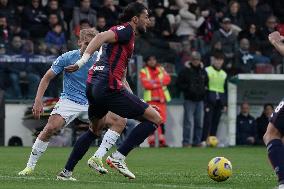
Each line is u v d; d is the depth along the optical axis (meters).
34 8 70.25
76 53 33.12
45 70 66.88
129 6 29.73
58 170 36.88
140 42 69.62
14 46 66.88
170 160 48.50
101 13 71.81
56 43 68.44
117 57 29.48
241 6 79.06
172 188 27.25
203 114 68.75
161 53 70.62
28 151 55.03
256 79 71.12
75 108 33.56
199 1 77.94
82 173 35.12
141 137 30.86
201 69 67.56
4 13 69.44
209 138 69.00
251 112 73.81
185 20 74.31
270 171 39.44
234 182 31.16
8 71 66.44
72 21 72.06
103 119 30.77
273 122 25.70
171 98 70.56
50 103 62.81
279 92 73.88
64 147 62.06
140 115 30.19
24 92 66.69
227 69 71.88
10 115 66.19
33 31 69.62
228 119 71.56
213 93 68.62
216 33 72.56
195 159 49.84
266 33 76.69
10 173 34.38
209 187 28.14
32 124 66.19
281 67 73.50
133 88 67.44
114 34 29.05
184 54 71.75
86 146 30.83
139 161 47.22
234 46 72.94
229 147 68.50
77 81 33.53
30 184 28.00
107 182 29.72
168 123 70.31
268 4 82.12
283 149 25.27
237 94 73.19
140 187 27.27
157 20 73.06
